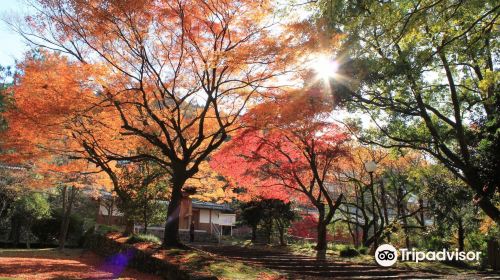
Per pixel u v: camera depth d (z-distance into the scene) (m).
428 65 11.63
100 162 14.41
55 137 13.18
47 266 12.46
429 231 19.19
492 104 11.86
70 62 11.52
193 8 10.59
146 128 13.05
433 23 8.33
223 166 16.39
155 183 16.64
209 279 8.06
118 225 27.19
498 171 11.31
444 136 14.15
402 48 10.91
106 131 13.11
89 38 11.26
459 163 12.65
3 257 14.80
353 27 8.18
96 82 10.82
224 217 32.16
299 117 11.49
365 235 21.05
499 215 12.12
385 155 21.50
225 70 11.61
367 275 11.55
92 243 19.02
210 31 11.11
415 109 13.14
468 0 7.70
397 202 22.48
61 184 18.69
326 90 10.98
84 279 9.86
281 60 10.24
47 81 10.52
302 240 29.77
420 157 21.62
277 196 19.08
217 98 12.77
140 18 10.43
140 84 11.43
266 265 12.15
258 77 11.43
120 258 13.45
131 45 11.05
